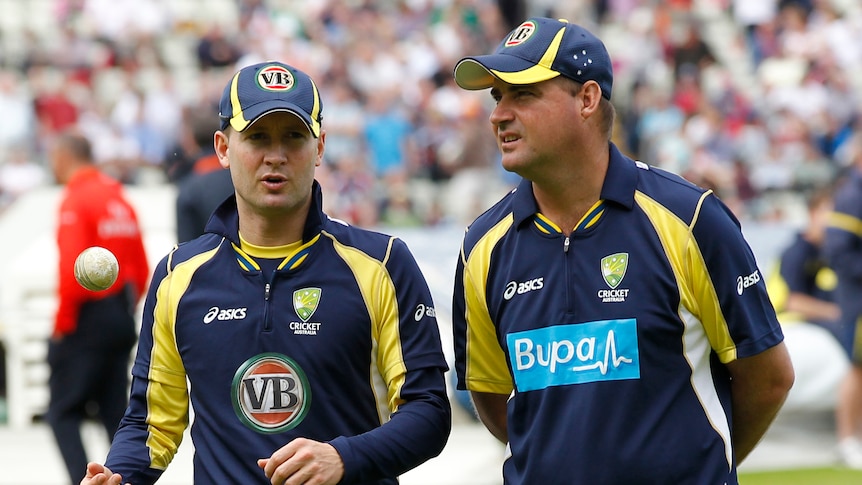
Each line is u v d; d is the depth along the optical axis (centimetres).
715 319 1292
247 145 1323
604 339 1288
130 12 7838
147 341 1399
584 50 1301
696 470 1282
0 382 3916
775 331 1311
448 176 5947
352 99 6600
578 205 1320
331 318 1348
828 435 3562
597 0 8350
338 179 5447
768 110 7262
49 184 6109
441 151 6078
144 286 2666
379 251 1373
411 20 7838
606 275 1296
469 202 5406
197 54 7356
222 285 1369
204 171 2253
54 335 2538
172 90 6744
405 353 1358
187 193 2219
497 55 1306
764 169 6394
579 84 1296
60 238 2533
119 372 2586
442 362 1380
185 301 1373
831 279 3459
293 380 1343
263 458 1336
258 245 1365
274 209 1327
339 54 7275
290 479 1262
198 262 1384
